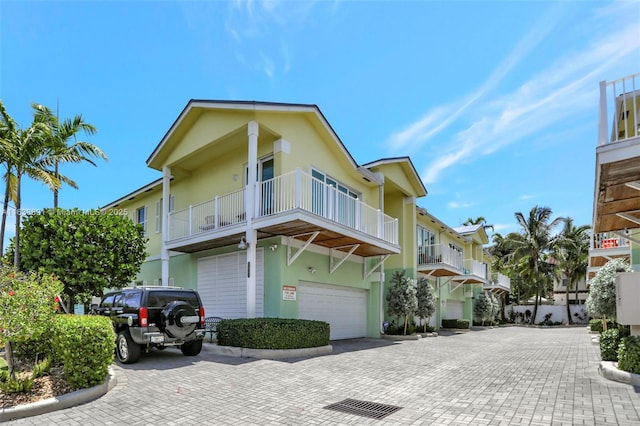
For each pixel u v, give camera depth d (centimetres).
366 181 1684
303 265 1337
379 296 1698
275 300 1232
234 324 1052
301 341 1073
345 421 500
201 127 1414
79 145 1680
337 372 821
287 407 563
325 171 1478
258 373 798
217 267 1438
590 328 2228
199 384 701
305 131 1397
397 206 1955
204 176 1606
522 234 3919
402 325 1838
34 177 1478
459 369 877
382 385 704
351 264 1608
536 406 559
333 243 1391
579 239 3903
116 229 1234
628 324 788
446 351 1232
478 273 2816
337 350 1203
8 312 538
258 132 1272
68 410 548
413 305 1734
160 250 1792
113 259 1205
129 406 568
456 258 2355
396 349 1265
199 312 990
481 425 479
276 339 1016
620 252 1631
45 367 643
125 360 894
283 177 1258
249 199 1191
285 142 1302
